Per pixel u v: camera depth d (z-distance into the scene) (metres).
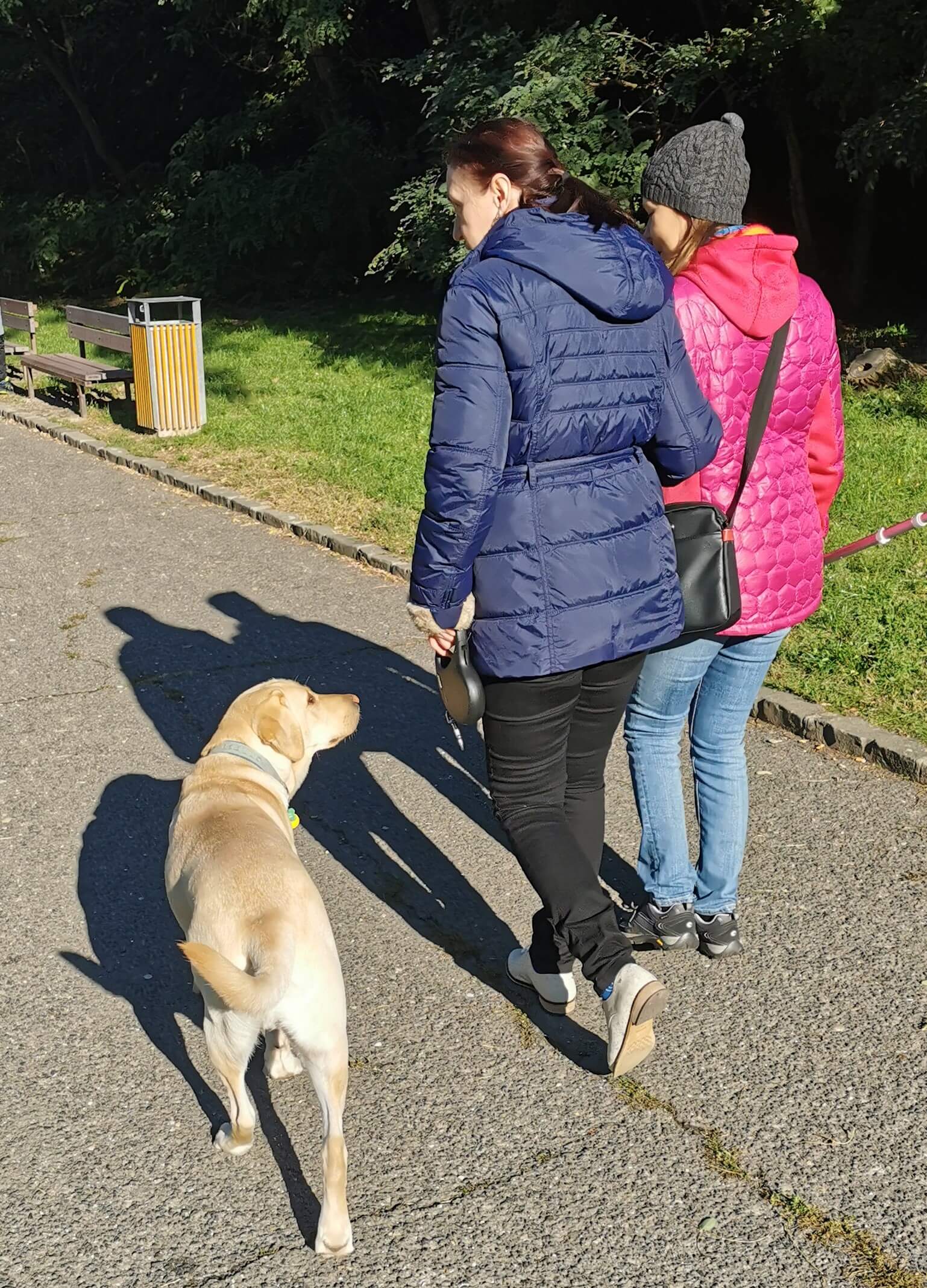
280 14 18.19
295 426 10.43
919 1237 2.61
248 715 3.43
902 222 15.82
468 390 2.53
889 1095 3.03
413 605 2.72
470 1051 3.24
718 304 2.94
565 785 2.99
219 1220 2.70
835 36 11.37
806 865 4.05
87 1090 3.12
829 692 5.10
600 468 2.74
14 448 10.55
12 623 6.46
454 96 13.58
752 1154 2.85
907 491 7.77
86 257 23.19
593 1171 2.81
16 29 23.27
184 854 2.96
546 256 2.57
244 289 20.17
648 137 14.69
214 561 7.41
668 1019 3.34
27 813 4.53
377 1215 2.70
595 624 2.72
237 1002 2.40
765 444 3.11
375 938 3.75
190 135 21.34
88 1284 2.54
